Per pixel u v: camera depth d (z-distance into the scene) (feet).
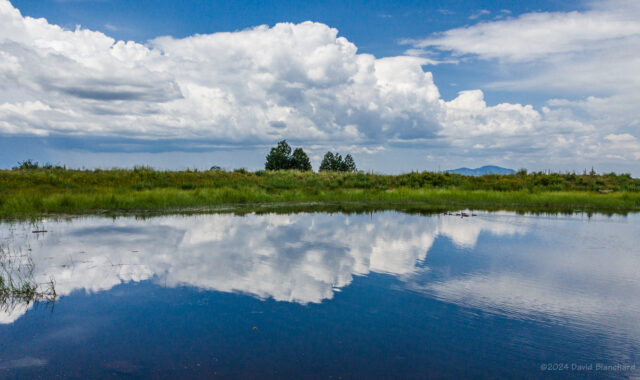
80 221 40.75
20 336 14.78
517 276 23.58
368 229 38.86
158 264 24.41
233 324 16.05
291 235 34.88
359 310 17.75
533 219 48.55
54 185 65.72
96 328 15.52
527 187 86.17
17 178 66.28
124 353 13.64
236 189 72.84
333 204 64.75
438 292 20.39
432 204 67.00
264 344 14.40
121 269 23.21
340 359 13.47
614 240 34.99
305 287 20.68
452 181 92.99
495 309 18.31
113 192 60.39
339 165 147.95
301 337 15.05
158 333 15.16
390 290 20.51
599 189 87.04
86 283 20.68
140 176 78.33
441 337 15.33
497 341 15.11
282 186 82.23
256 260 25.85
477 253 29.30
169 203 54.44
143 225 38.70
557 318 17.44
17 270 22.75
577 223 45.32
